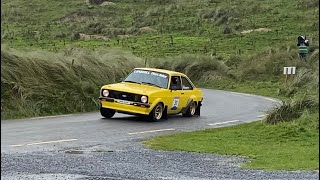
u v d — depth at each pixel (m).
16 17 62.72
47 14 65.19
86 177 8.48
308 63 39.78
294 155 11.45
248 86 37.81
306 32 53.97
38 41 48.78
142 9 69.69
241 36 54.66
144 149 11.79
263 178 8.81
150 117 16.67
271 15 62.03
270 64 41.72
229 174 9.16
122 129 14.81
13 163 9.43
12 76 18.62
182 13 66.00
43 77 19.64
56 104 18.94
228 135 14.42
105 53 26.61
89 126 15.10
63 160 9.99
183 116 18.72
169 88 17.47
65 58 21.70
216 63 41.94
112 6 69.81
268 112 17.19
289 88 31.86
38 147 11.40
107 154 10.94
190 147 12.28
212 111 20.94
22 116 17.33
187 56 42.50
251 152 11.87
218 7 65.12
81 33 56.91
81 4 70.44
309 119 15.50
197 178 8.70
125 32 58.12
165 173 9.08
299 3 64.81
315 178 8.85
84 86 20.66
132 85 17.25
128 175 8.79
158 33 58.06
